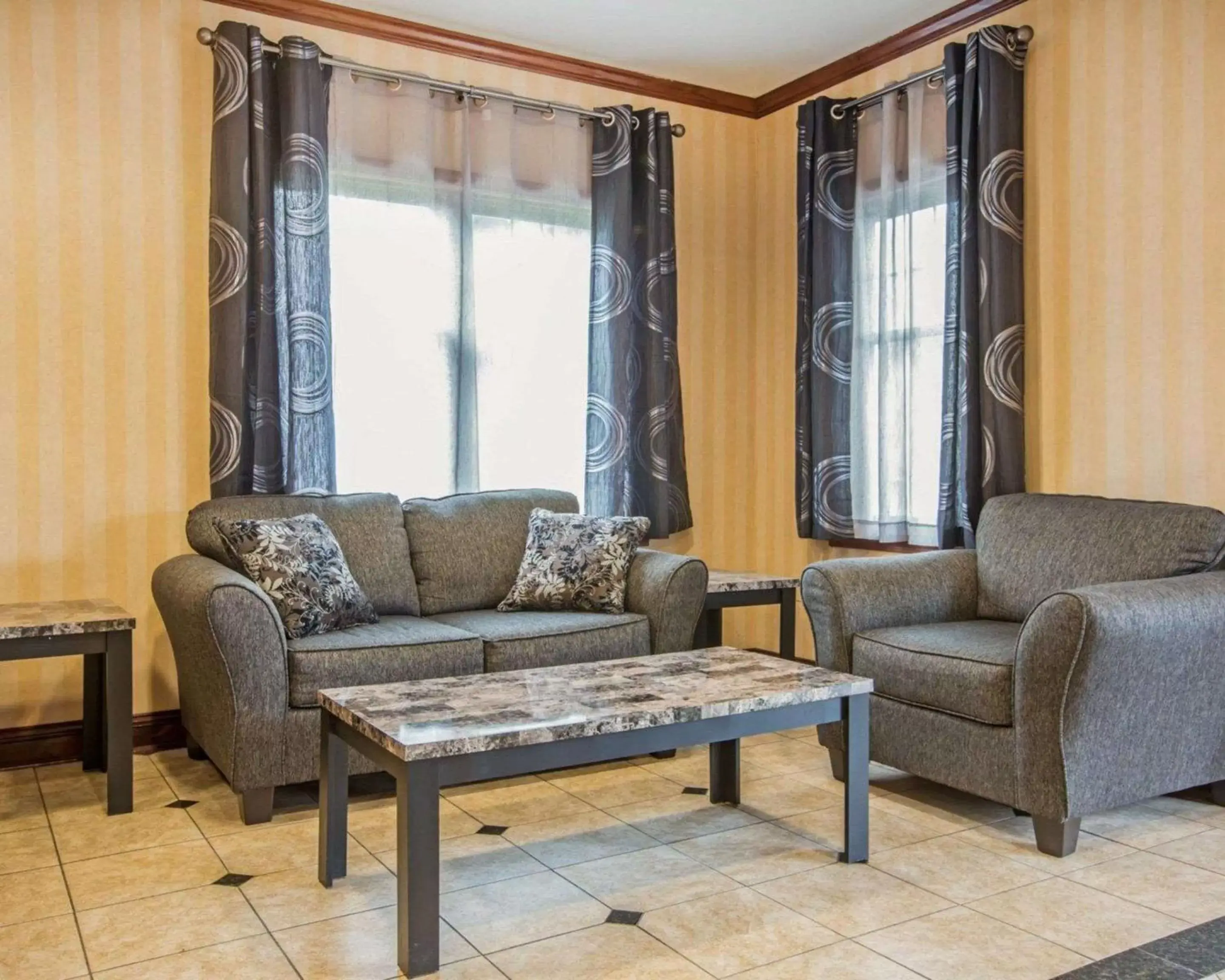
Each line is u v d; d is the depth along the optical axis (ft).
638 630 11.75
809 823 9.66
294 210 12.48
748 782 10.95
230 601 9.42
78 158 11.87
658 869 8.55
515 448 14.35
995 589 11.48
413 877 6.72
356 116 13.20
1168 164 11.30
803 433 15.03
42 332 11.73
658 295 15.02
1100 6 11.88
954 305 12.89
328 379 12.76
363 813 9.95
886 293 14.12
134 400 12.19
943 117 13.46
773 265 16.34
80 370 11.92
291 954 7.06
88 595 12.00
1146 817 9.85
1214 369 10.94
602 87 15.16
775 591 13.41
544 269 14.51
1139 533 10.39
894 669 10.25
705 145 16.08
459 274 13.78
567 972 6.81
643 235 15.05
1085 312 12.12
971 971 6.80
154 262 12.27
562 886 8.21
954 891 8.09
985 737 9.31
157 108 12.25
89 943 7.21
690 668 9.17
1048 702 8.67
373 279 13.30
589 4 13.12
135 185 12.16
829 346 14.69
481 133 14.03
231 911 7.73
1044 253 12.53
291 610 10.48
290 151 12.46
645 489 15.05
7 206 11.55
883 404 14.07
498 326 14.20
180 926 7.48
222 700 9.61
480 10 13.28
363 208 13.24
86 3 11.87
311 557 10.94
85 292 11.93
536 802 10.30
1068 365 12.32
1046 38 12.44
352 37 13.30
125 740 9.93
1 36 11.49
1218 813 9.97
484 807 10.14
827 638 11.02
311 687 9.81
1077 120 12.15
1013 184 12.46
